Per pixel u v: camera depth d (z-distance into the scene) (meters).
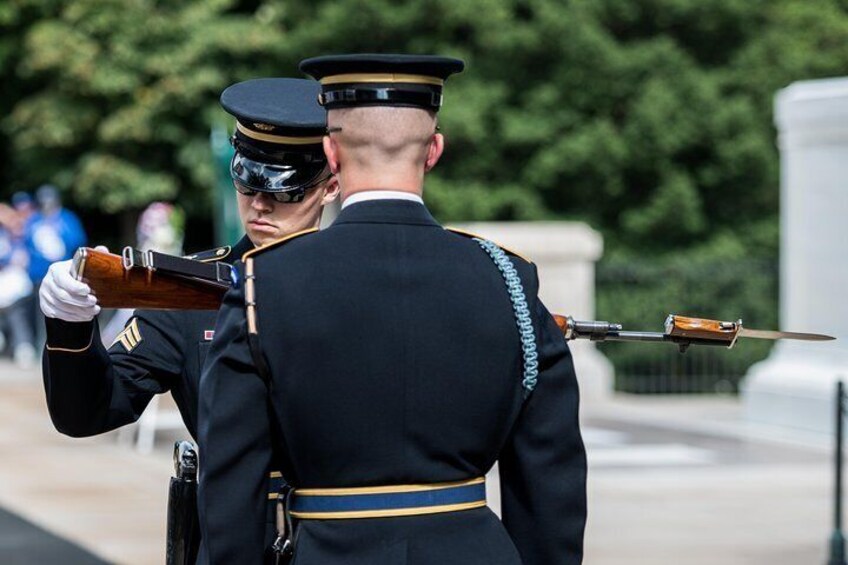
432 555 6.11
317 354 6.03
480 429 6.24
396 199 6.29
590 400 36.16
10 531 19.00
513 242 34.19
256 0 53.91
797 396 29.05
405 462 6.12
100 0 48.91
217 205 27.91
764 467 24.88
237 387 6.05
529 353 6.30
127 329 7.45
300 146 7.62
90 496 21.73
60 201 53.53
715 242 45.00
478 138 45.50
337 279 6.11
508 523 6.50
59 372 6.61
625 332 7.03
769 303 39.31
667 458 26.00
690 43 46.94
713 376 38.16
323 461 6.10
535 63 46.53
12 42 52.47
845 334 28.33
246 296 6.09
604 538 18.70
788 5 48.56
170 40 49.81
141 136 49.84
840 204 28.34
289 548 6.23
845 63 47.47
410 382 6.09
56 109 50.69
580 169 45.47
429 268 6.22
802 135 28.98
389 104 6.22
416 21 46.50
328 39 47.25
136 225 55.06
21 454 25.97
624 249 45.22
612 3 45.94
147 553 17.64
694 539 18.66
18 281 43.81
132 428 28.00
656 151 44.88
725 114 44.50
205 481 6.06
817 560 17.44
